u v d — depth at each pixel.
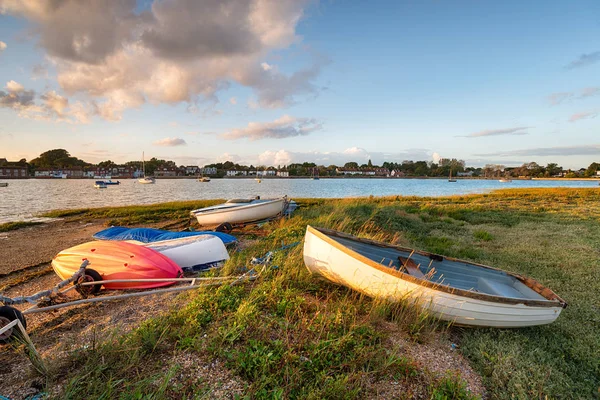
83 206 24.48
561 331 4.62
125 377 3.01
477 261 7.90
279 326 4.03
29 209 21.95
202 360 3.34
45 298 4.41
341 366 3.30
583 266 7.34
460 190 52.56
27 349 3.27
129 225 13.44
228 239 8.53
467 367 3.71
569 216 15.41
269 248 8.03
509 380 3.43
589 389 3.41
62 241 10.34
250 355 3.31
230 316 4.16
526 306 4.21
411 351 3.84
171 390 2.90
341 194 42.47
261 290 5.02
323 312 4.52
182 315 4.18
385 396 3.04
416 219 14.02
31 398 2.70
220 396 2.86
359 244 6.20
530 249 8.91
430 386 3.16
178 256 6.57
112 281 5.09
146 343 3.52
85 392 2.76
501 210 18.05
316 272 5.43
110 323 4.24
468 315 4.30
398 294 4.54
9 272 6.87
